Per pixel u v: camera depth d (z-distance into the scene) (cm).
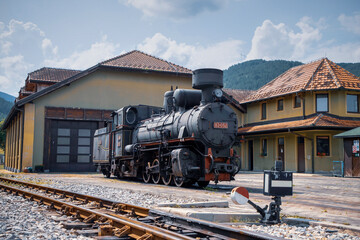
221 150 1420
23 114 2528
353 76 2636
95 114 2700
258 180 1878
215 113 1416
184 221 636
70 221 712
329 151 2423
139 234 564
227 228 549
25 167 2492
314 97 2519
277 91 2794
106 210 828
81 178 1978
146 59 3050
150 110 2008
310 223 687
